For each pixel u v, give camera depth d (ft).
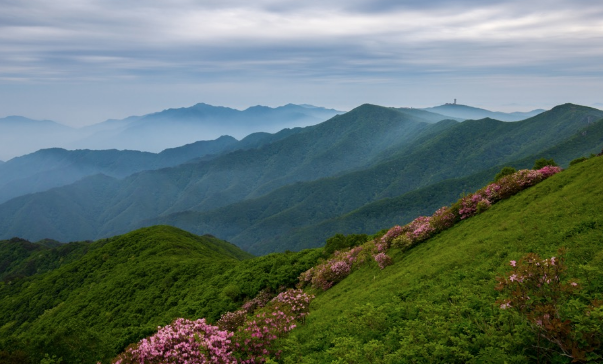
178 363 45.85
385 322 49.55
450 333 36.91
